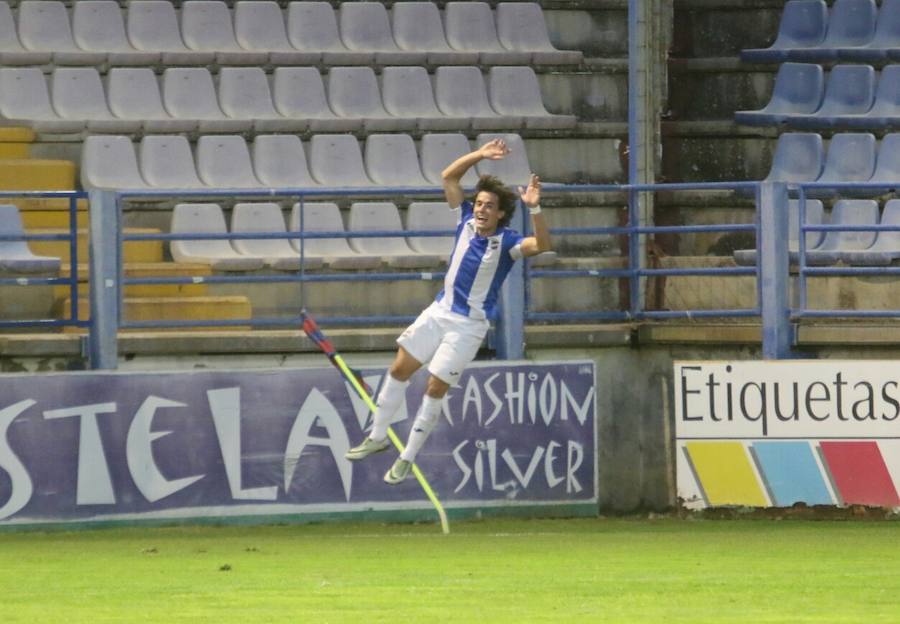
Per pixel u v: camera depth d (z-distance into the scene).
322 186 41.78
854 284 37.97
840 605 20.80
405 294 38.72
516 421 34.41
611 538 30.28
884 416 33.28
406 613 19.91
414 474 33.38
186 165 41.44
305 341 34.62
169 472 32.50
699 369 33.94
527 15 46.62
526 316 35.25
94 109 43.03
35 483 31.70
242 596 21.66
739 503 33.78
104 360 33.06
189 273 37.41
